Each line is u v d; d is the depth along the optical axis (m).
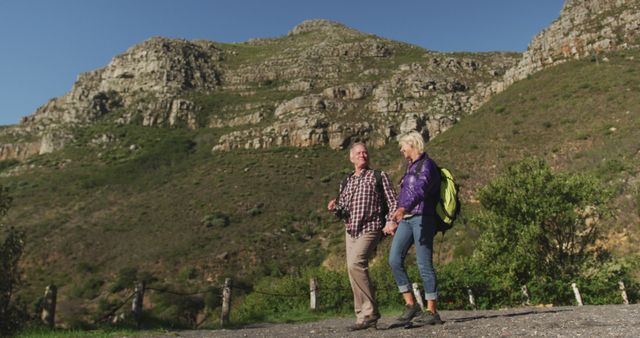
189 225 50.38
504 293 12.23
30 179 73.44
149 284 36.88
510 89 61.00
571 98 46.97
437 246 26.73
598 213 13.23
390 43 120.62
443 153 48.31
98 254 45.34
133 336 5.52
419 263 4.04
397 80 89.81
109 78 109.19
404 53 114.06
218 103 97.81
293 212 53.09
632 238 17.08
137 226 51.84
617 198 20.89
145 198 61.47
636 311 4.71
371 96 88.12
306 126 76.56
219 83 109.94
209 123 91.62
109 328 6.83
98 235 49.75
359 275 4.06
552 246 12.57
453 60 101.12
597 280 11.73
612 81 46.22
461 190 37.34
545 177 13.05
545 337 2.71
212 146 81.12
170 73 103.88
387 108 80.44
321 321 8.65
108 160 78.12
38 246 47.59
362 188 4.07
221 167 70.31
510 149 42.12
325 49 115.69
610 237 17.83
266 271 38.94
